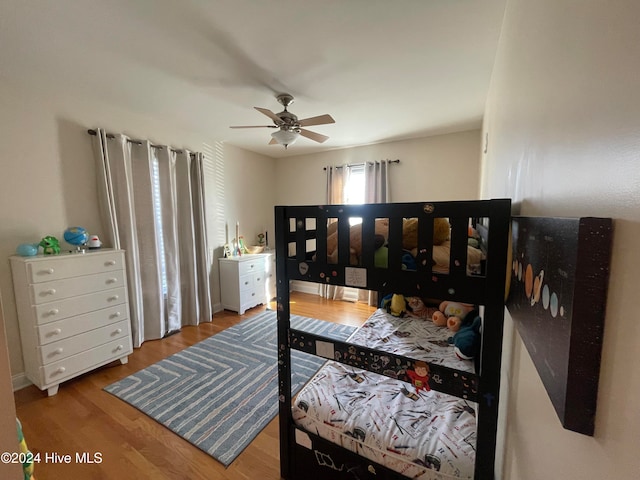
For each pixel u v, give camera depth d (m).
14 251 2.15
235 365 2.50
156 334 3.03
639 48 0.32
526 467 0.74
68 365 2.13
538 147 0.76
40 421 1.81
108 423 1.80
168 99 2.54
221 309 4.00
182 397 2.05
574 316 0.40
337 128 3.47
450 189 3.75
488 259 0.94
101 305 2.33
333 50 1.81
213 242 3.89
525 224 0.74
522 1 1.05
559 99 0.61
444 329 2.35
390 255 1.12
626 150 0.35
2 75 2.05
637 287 0.32
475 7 1.44
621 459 0.33
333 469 1.27
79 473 1.45
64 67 1.97
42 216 2.30
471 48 1.79
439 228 1.62
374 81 2.23
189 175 3.34
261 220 4.81
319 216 1.25
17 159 2.17
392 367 1.15
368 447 1.19
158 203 3.09
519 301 0.79
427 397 1.46
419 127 3.44
